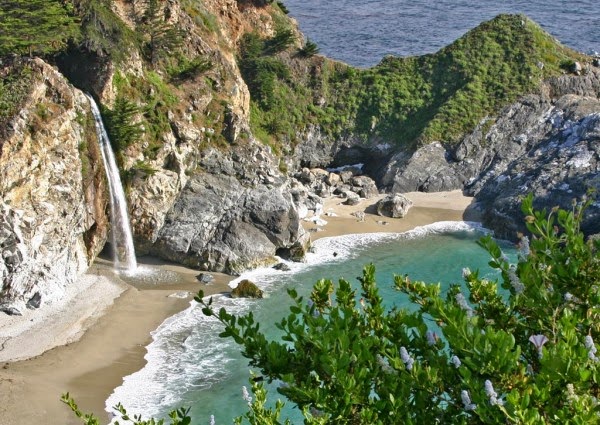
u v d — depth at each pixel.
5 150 63.56
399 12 166.62
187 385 54.69
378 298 20.42
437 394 17.08
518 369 16.03
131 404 52.34
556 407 15.47
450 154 99.19
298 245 77.94
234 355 58.84
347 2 175.12
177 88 85.19
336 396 16.95
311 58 108.44
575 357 15.31
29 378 54.41
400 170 98.12
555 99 103.44
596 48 142.50
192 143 81.94
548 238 18.94
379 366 17.52
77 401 52.31
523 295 18.53
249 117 99.50
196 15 94.88
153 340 61.31
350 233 85.62
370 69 110.25
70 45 78.69
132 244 75.69
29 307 64.12
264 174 82.00
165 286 71.19
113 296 67.94
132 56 81.50
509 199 87.38
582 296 17.86
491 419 15.40
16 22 74.62
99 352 58.97
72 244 70.06
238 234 76.69
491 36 110.44
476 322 17.19
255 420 18.34
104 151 75.25
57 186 67.94
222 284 72.38
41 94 69.06
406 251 81.19
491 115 101.25
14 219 62.75
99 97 77.19
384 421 16.84
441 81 107.56
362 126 104.88
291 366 18.38
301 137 103.56
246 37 104.88
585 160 89.12
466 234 86.31
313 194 93.31
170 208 77.88
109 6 83.38
